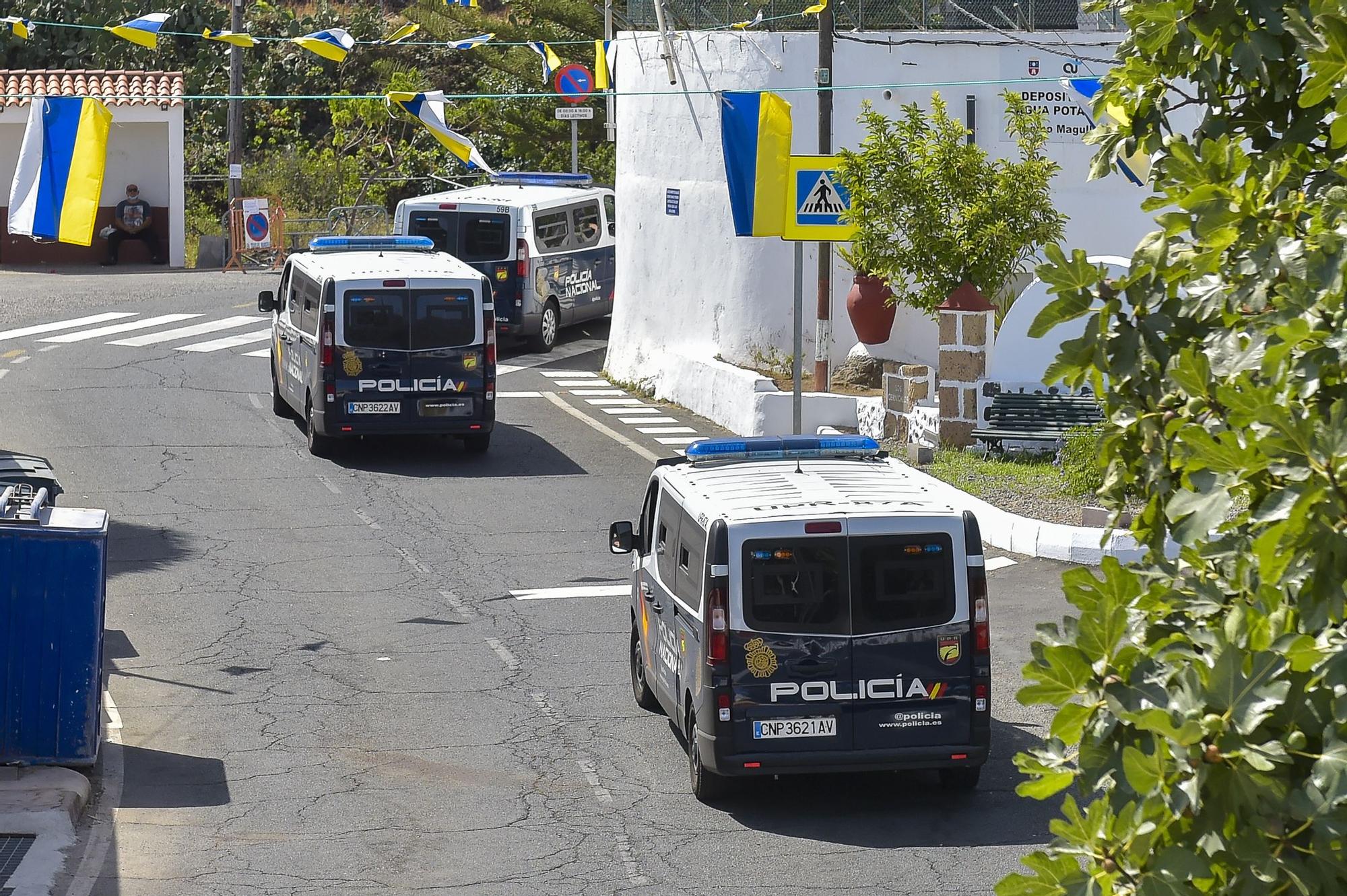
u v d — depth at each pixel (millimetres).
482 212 94688
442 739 36125
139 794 32625
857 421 70125
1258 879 10453
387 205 155375
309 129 168125
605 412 78938
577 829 30875
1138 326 14203
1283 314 11758
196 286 116812
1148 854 10805
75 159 49438
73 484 61000
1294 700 10625
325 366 64938
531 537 55375
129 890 27812
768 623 31078
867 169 67438
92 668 32469
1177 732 10383
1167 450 13930
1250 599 11844
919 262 66688
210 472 63875
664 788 33156
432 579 49969
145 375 83062
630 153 85625
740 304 78250
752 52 75812
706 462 36531
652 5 84500
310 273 68312
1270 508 10625
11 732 32219
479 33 150750
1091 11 17375
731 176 72312
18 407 74625
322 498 60344
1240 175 14453
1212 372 12742
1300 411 10961
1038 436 61844
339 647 43062
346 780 33562
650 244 84000
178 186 131000
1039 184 66688
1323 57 11812
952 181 66375
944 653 31359
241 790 32906
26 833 29438
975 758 31469
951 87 75000
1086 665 11820
